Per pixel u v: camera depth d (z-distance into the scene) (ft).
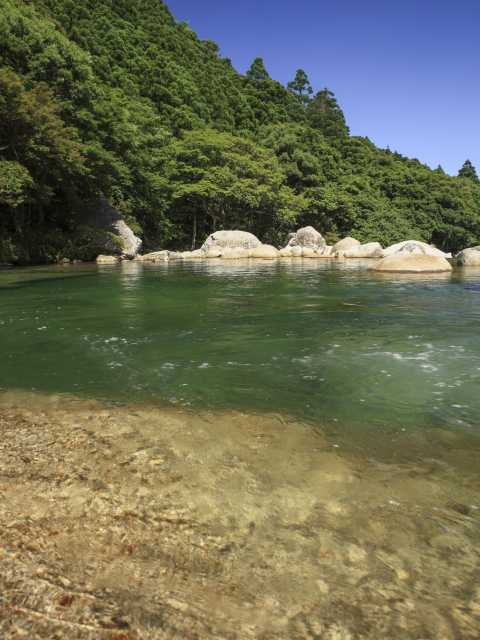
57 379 13.79
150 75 165.58
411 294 33.58
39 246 77.92
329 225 157.07
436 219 197.36
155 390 12.76
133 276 49.96
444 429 10.13
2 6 81.15
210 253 95.96
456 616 5.19
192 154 123.54
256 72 263.90
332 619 5.14
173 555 6.16
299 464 8.57
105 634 4.89
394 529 6.64
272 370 14.58
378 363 15.24
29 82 76.38
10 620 5.05
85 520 6.90
